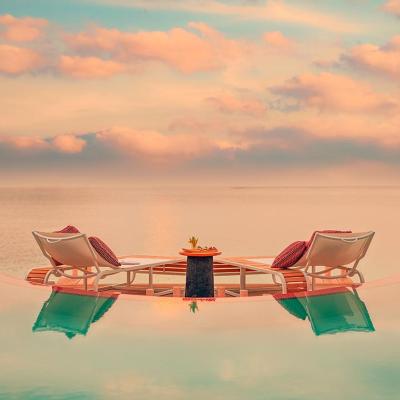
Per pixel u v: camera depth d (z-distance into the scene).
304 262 6.15
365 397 3.05
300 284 6.00
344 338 4.02
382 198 70.12
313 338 4.03
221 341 3.97
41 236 6.00
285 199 67.62
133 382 3.26
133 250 18.05
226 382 3.26
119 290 6.80
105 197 70.31
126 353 3.74
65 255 6.02
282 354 3.71
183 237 21.52
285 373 3.39
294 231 23.73
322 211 39.28
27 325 4.32
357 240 5.97
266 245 19.17
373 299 5.07
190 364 3.54
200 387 3.19
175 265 7.10
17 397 3.07
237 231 23.81
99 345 3.89
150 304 4.88
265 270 6.15
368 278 12.21
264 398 3.05
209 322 4.39
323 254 6.02
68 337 4.05
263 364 3.53
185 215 34.88
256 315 4.58
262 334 4.12
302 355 3.69
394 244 18.41
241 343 3.93
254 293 6.73
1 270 14.44
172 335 4.10
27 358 3.64
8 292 5.27
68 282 6.62
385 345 3.88
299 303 4.93
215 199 67.38
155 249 18.33
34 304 4.89
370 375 3.35
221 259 6.76
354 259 6.20
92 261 6.02
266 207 46.47
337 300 5.02
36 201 59.25
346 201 59.59
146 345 3.89
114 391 3.13
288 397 3.05
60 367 3.49
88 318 4.50
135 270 6.74
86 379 3.31
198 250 6.28
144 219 30.64
